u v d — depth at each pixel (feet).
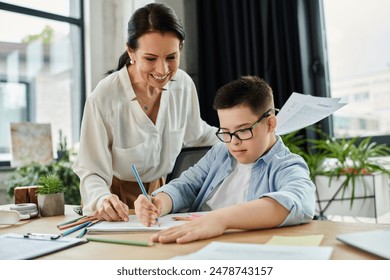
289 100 3.44
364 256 1.86
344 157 6.51
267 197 2.65
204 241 2.29
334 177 6.31
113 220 3.01
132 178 4.53
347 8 7.80
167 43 3.49
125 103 4.23
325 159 7.04
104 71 9.40
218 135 3.59
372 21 7.48
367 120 7.50
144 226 2.76
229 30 8.37
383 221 6.82
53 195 3.63
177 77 4.72
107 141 4.12
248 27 8.05
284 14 7.68
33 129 8.11
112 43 9.36
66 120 9.64
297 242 2.12
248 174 3.61
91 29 9.53
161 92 4.43
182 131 4.87
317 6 8.02
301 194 2.73
